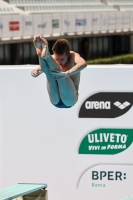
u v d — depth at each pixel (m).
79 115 14.09
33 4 78.94
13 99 14.31
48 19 69.62
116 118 13.98
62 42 12.27
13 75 14.23
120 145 14.06
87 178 14.30
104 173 14.23
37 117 14.30
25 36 65.56
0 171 14.57
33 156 14.44
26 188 12.00
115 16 85.38
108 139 14.09
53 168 14.38
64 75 12.21
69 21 74.50
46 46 11.80
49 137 14.31
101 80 13.88
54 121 14.23
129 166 14.10
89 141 14.17
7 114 14.38
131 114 13.95
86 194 14.33
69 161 14.32
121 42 94.06
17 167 14.50
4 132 14.45
